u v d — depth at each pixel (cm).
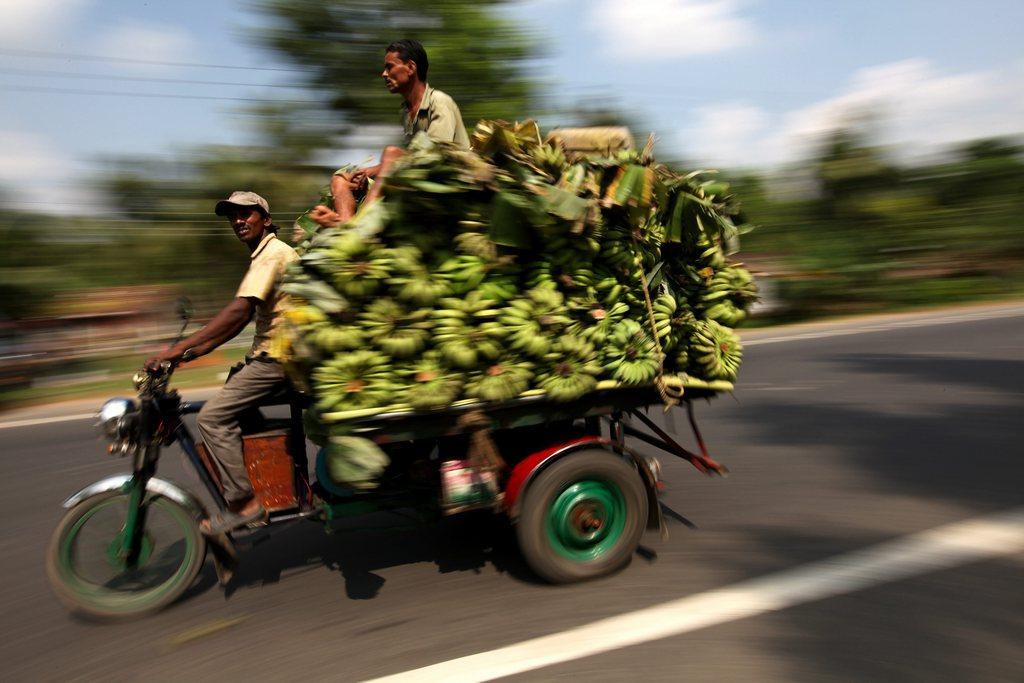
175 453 675
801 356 1135
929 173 2352
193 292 1689
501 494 378
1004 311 1742
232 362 1335
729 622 332
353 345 337
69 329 1436
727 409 784
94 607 362
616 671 297
